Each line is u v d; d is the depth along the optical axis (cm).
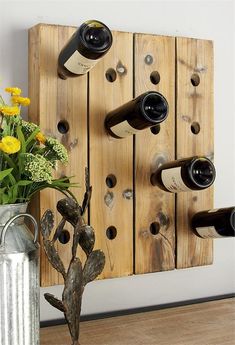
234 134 135
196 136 122
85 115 110
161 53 118
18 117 89
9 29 109
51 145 90
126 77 114
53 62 106
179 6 128
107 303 120
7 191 86
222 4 133
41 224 87
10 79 109
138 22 123
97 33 92
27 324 86
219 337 106
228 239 135
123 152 114
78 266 90
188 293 130
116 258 113
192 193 122
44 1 113
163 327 111
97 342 103
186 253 121
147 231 117
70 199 91
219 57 133
